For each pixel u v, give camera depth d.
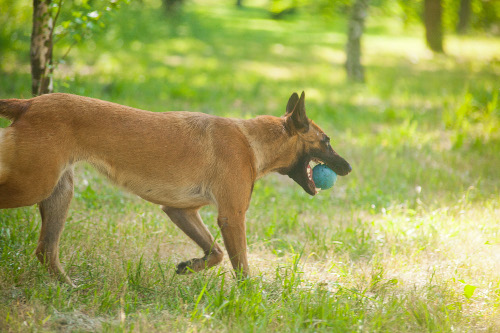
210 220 7.59
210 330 4.48
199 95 14.91
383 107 14.98
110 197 7.98
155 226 7.09
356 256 6.66
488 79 20.00
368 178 9.73
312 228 7.28
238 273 5.43
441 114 14.09
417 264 6.45
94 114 5.08
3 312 4.53
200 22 35.72
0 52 16.23
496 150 11.21
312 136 6.08
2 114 4.97
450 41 34.12
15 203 4.86
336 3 21.45
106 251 6.09
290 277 5.79
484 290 5.66
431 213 7.91
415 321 4.89
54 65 7.59
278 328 4.67
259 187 9.16
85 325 4.51
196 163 5.36
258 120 5.88
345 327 4.61
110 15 7.66
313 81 19.02
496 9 38.47
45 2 7.34
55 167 4.88
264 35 35.22
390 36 39.50
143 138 5.20
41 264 5.36
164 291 5.28
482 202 8.36
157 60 20.66
